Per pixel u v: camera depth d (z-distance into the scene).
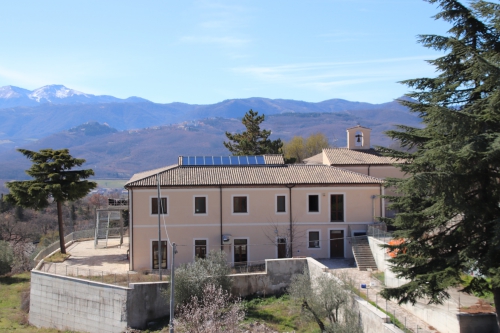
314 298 27.16
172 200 43.09
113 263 44.47
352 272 37.97
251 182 43.75
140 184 42.47
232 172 45.72
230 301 35.22
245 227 43.66
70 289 36.44
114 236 59.38
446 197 19.88
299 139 97.31
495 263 19.12
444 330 23.05
